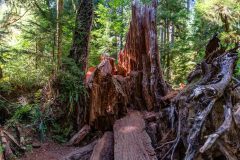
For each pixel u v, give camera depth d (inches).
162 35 673.0
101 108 244.7
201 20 617.3
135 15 280.2
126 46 294.8
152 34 275.6
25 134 248.1
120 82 265.0
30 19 306.2
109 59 287.3
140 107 269.3
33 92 316.2
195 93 180.9
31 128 256.7
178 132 190.4
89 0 301.4
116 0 577.3
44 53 307.1
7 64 315.3
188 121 183.2
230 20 545.6
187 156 166.6
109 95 244.7
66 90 274.4
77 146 247.9
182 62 604.7
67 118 271.6
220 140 168.1
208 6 553.3
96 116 247.0
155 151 197.2
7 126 247.6
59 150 240.2
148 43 275.6
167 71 574.2
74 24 307.9
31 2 288.5
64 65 283.1
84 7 300.4
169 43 589.9
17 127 249.4
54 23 277.4
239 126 181.0
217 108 188.4
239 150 175.3
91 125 253.6
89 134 253.1
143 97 270.8
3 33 272.5
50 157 225.0
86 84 269.0
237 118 183.8
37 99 300.0
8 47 282.5
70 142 250.7
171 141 193.9
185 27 685.3
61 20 277.1
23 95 308.7
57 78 276.2
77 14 300.4
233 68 224.2
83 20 298.7
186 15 642.8
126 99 260.8
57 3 278.1
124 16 589.3
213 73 220.2
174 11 601.6
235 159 167.6
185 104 194.2
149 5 278.5
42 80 310.2
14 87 313.4
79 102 268.5
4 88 300.7
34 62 319.6
